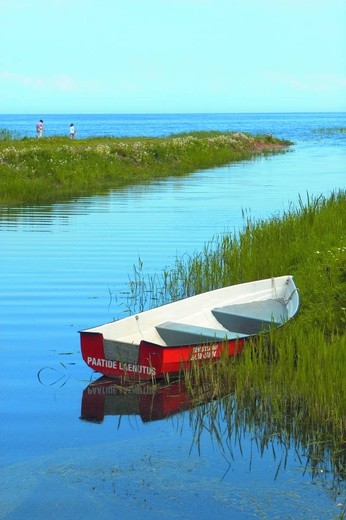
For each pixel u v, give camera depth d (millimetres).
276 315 13445
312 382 9914
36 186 35219
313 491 8102
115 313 14633
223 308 13672
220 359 11477
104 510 7770
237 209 29484
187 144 56250
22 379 11312
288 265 17078
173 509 7766
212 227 24969
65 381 11289
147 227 25094
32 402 10500
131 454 8945
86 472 8508
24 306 15070
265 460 8766
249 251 17609
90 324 13906
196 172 48125
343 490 8117
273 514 7676
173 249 21000
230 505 7859
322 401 9625
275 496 7996
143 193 36219
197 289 16281
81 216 28188
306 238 18859
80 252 20656
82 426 9742
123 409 10305
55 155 40969
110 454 8945
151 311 12641
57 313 14609
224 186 38969
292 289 13938
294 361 11375
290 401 10062
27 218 27750
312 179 42438
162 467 8617
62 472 8492
